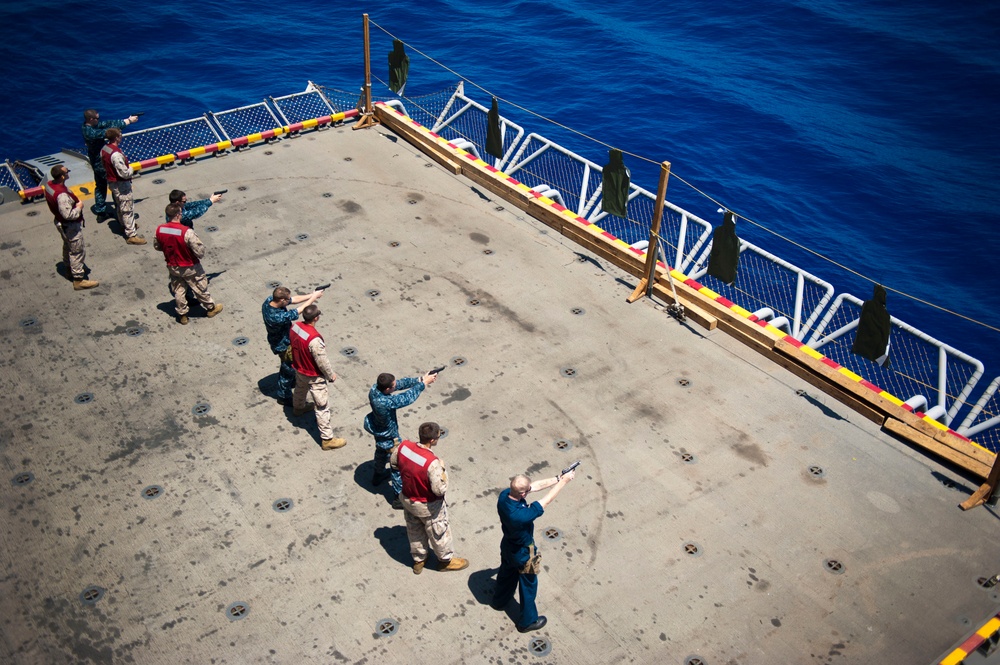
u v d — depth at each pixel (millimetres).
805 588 8156
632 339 11312
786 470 9453
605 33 35188
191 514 8672
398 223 13492
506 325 11422
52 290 11891
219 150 15195
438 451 9445
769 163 26844
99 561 8180
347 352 10812
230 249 12688
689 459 9523
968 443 9648
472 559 8320
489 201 14234
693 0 38469
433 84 30828
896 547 8617
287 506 8797
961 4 37656
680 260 12711
